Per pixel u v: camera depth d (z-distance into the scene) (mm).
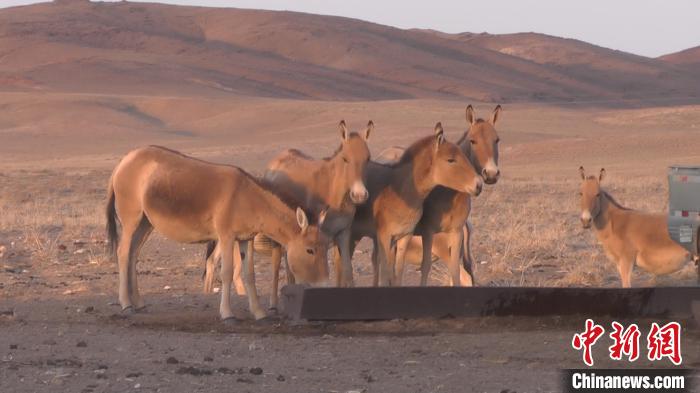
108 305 27984
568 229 46469
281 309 27172
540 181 84875
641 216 29234
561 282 32375
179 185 25328
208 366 19000
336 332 23391
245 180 25016
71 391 16562
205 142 182875
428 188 26188
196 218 25203
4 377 17625
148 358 19828
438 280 32281
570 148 137625
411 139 157125
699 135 141625
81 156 146000
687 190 24703
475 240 42000
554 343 21312
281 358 19984
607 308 24078
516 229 43406
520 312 24062
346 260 26188
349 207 25875
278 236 24938
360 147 25203
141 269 35938
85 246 41219
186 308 27656
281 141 172250
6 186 76438
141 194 26156
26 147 170500
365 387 17141
